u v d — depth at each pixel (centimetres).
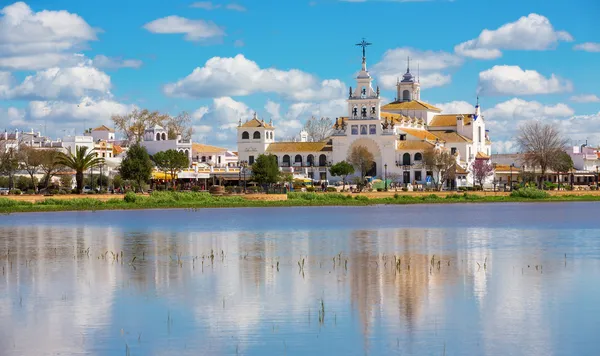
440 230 11056
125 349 4569
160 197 17375
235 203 17475
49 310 5494
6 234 10725
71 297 5922
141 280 6644
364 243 9388
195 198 17862
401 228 11450
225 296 5916
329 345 4603
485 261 7612
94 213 15025
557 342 4638
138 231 11138
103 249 8906
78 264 7638
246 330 4919
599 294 5875
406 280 6544
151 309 5500
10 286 6391
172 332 4891
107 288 6275
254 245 9256
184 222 12781
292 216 14288
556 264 7388
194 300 5775
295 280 6581
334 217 13950
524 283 6347
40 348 4603
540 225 11812
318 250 8712
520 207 16925
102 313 5394
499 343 4625
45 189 19088
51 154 19738
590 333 4803
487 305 5531
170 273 7012
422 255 8194
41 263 7719
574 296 5806
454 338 4722
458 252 8425
